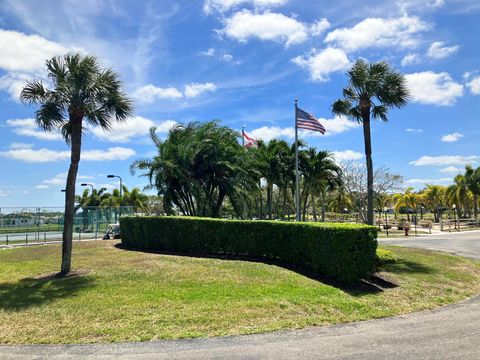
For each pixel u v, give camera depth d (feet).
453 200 184.75
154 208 175.94
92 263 45.11
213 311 25.14
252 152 90.48
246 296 28.60
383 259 40.32
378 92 54.80
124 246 62.90
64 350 19.66
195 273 36.42
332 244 33.94
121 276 36.47
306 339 20.61
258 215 147.95
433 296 30.99
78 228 97.55
